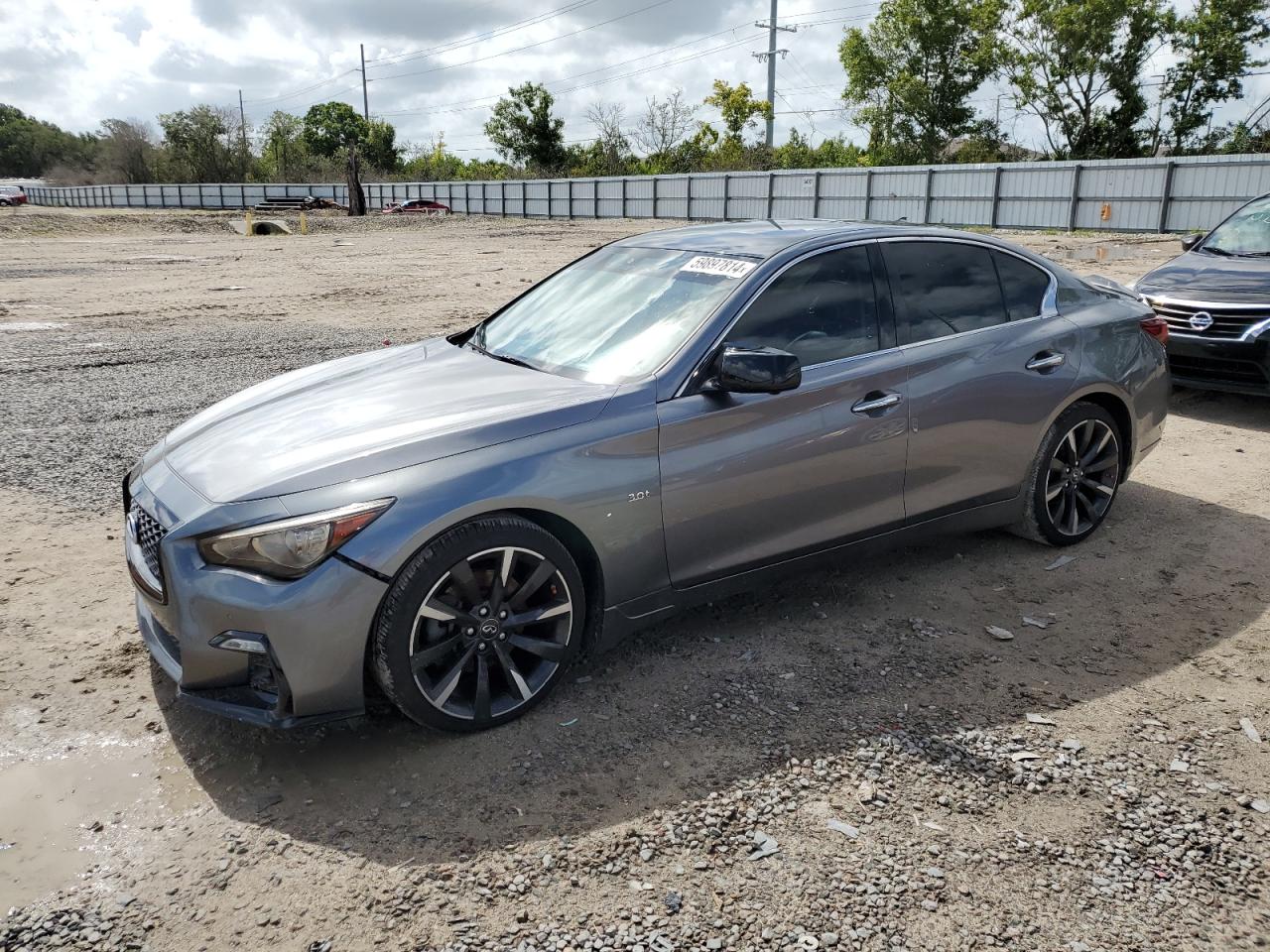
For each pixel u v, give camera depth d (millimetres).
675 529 3416
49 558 4578
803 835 2672
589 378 3572
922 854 2600
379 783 2904
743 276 3730
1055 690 3439
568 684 3469
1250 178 29125
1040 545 4766
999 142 58688
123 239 34094
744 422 3496
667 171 65375
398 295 15477
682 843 2641
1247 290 6910
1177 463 6133
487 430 3133
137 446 6516
